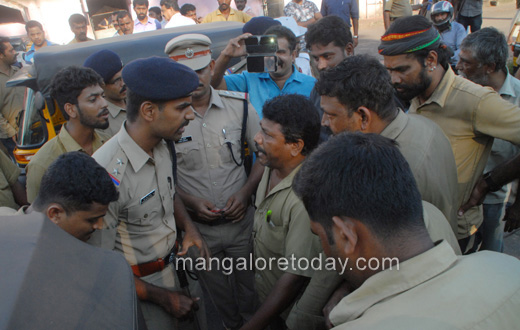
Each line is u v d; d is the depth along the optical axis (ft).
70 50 11.23
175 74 5.29
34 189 7.04
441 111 6.29
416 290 2.74
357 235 2.90
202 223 7.96
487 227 7.80
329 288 4.80
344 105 4.83
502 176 6.08
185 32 12.87
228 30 13.29
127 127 5.69
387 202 2.79
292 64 9.70
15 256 2.74
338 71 4.82
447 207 5.12
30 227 3.13
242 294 8.76
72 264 3.03
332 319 3.13
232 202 7.69
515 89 7.90
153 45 11.87
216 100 7.72
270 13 28.48
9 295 2.38
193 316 6.56
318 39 8.38
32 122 11.55
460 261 2.90
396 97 7.88
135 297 3.29
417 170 4.84
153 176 5.90
